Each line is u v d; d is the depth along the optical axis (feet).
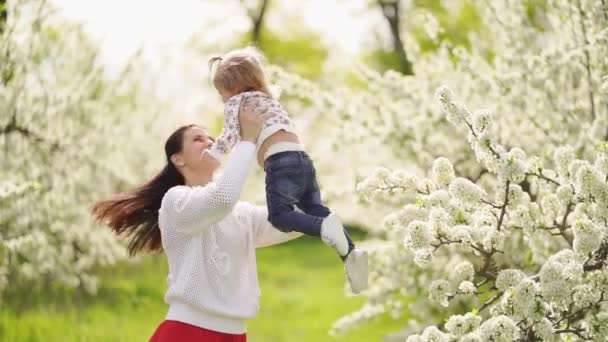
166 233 13.19
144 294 44.98
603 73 19.67
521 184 19.33
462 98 24.41
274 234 14.03
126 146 47.09
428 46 49.80
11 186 25.99
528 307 12.25
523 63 22.53
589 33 19.66
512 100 22.29
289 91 26.16
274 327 39.52
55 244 36.37
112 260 38.83
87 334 32.58
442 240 13.98
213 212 12.49
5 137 31.48
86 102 34.27
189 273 12.92
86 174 35.83
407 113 25.64
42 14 30.19
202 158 13.65
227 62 13.94
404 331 24.89
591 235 12.52
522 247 20.57
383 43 90.07
